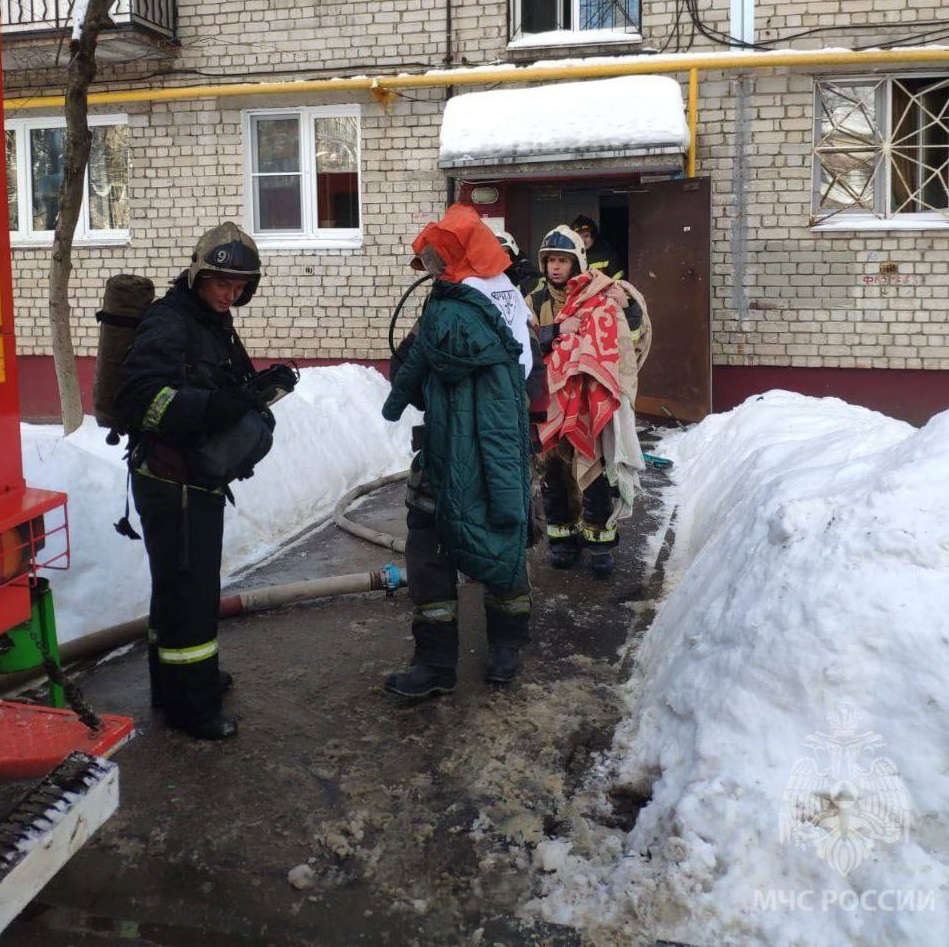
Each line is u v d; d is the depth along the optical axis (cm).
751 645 278
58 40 1052
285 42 1084
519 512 333
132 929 249
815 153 988
